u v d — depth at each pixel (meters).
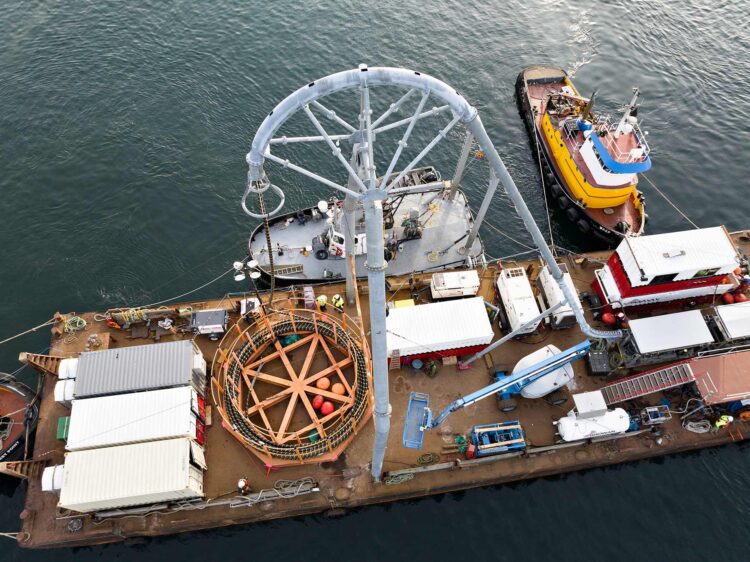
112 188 43.28
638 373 32.50
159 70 51.56
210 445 28.45
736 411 30.72
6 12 55.50
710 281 32.66
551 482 29.77
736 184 47.66
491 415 30.11
